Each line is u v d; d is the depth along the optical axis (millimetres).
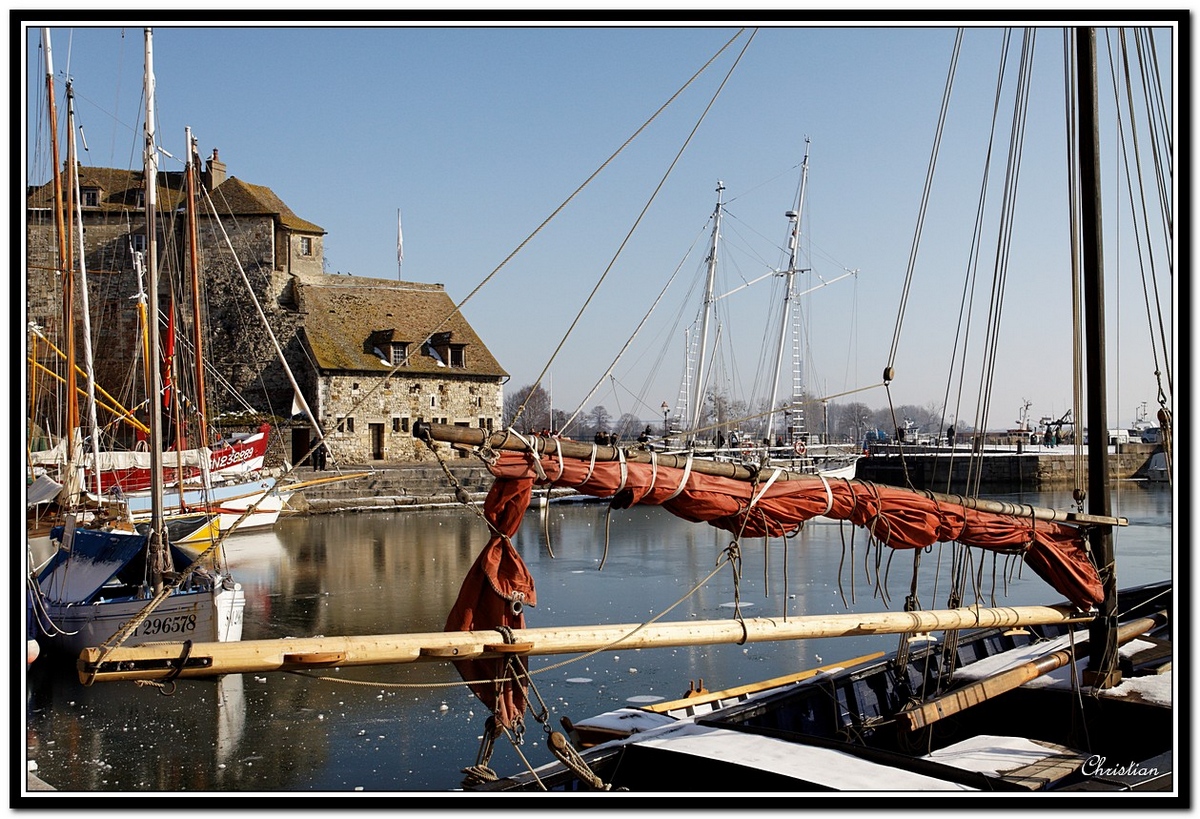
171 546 17125
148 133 16625
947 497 7133
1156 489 55594
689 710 8484
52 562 18594
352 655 4543
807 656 16234
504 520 5172
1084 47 8508
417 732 12633
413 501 48469
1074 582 7809
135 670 4160
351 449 56781
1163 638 9562
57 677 15328
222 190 60406
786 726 7680
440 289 66250
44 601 16281
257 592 24406
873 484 6723
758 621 5836
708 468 5820
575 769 5430
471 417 62375
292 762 11477
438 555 31922
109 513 25297
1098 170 8609
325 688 14773
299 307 58312
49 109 25609
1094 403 8508
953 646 8781
